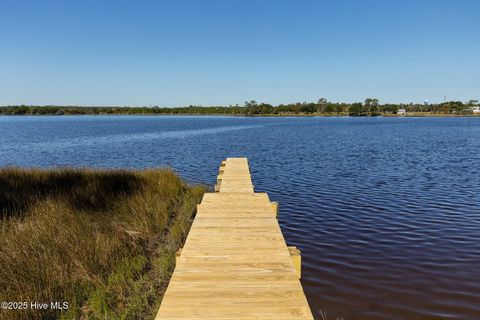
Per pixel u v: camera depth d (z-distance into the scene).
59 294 5.10
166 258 6.43
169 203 10.47
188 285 3.44
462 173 17.98
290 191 13.73
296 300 3.15
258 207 6.68
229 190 8.59
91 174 12.97
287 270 3.83
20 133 53.28
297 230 8.95
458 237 8.35
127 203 9.92
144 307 4.90
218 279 3.59
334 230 8.92
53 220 7.90
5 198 9.63
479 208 10.95
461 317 5.11
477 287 5.95
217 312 2.92
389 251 7.52
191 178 17.47
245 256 4.24
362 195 12.93
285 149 31.73
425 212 10.53
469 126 75.94
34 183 11.62
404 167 20.23
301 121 112.75
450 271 6.56
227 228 5.36
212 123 97.31
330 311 5.27
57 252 6.32
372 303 5.48
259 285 3.45
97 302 4.82
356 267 6.75
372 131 59.34
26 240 6.70
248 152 29.33
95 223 8.09
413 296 5.68
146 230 7.85
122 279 5.54
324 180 16.12
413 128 68.44
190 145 36.03
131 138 45.22
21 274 5.45
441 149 30.70
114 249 6.69
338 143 37.81
